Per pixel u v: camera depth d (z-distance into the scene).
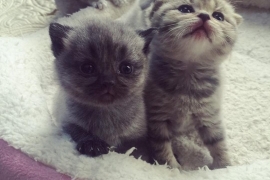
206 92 0.31
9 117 0.30
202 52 0.29
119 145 0.30
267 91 0.41
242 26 0.52
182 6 0.30
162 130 0.32
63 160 0.26
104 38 0.26
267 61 0.46
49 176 0.26
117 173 0.26
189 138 0.36
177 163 0.32
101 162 0.26
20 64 0.38
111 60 0.26
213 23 0.28
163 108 0.31
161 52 0.31
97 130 0.29
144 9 0.39
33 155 0.27
